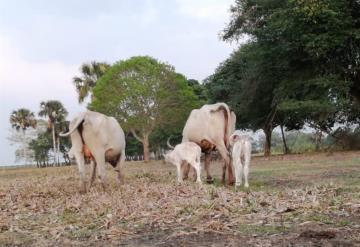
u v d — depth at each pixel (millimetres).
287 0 30078
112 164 13344
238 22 34000
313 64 32406
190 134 14844
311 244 5961
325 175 15031
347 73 32250
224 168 14367
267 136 39844
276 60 33031
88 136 12000
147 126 46125
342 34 28984
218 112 14297
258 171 18766
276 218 7473
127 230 7449
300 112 33062
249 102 36906
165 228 7418
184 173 15055
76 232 7648
